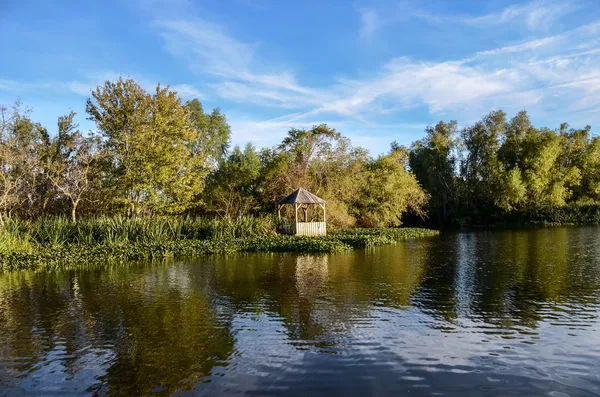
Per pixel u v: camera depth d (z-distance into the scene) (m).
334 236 26.81
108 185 30.06
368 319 9.06
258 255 20.03
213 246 21.41
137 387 6.03
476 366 6.58
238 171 35.84
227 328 8.56
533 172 46.09
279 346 7.52
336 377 6.25
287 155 36.53
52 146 31.19
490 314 9.32
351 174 36.88
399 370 6.46
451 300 10.61
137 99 29.89
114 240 21.97
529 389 5.83
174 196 29.95
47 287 13.01
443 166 52.06
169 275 14.70
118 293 11.95
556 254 19.17
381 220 39.69
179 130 29.89
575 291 11.39
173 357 7.09
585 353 7.05
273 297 11.18
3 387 6.12
